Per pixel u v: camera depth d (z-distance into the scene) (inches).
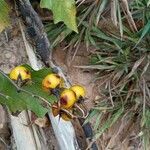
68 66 18.6
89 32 18.2
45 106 14.2
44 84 12.9
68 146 16.3
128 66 18.3
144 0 18.4
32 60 17.3
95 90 18.5
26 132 16.7
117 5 17.8
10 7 18.0
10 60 17.8
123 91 18.1
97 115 17.8
